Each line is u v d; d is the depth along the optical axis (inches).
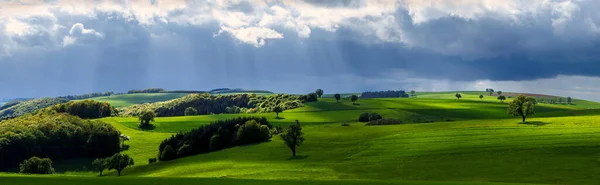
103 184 2194.9
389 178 2618.1
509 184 2049.7
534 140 3385.8
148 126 6786.4
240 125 5231.3
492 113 7258.9
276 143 4697.3
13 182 2219.5
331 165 3228.3
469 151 3218.5
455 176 2544.3
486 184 2069.4
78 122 6087.6
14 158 4987.7
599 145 3038.9
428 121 6387.8
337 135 4830.2
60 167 4906.5
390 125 5408.5
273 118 7076.8
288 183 2204.7
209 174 3221.0
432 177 2561.5
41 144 5285.4
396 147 3695.9
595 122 4291.3
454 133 4116.6
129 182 2278.5
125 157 4151.1
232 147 4842.5
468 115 7096.5
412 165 2962.6
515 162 2778.1
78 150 5452.8
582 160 2694.4
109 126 5812.0
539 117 5433.1
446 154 3206.2
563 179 2294.5
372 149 3747.5
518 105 4783.5
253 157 4010.8
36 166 4097.0
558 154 2891.2
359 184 2148.1
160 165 4276.6
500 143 3390.7
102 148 5442.9
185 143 4965.6
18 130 5344.5
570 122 4397.1
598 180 2239.2
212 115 7849.4
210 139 4926.2
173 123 6998.0
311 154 3882.9
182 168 3762.3
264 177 2876.5
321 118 7042.3
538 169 2559.1
